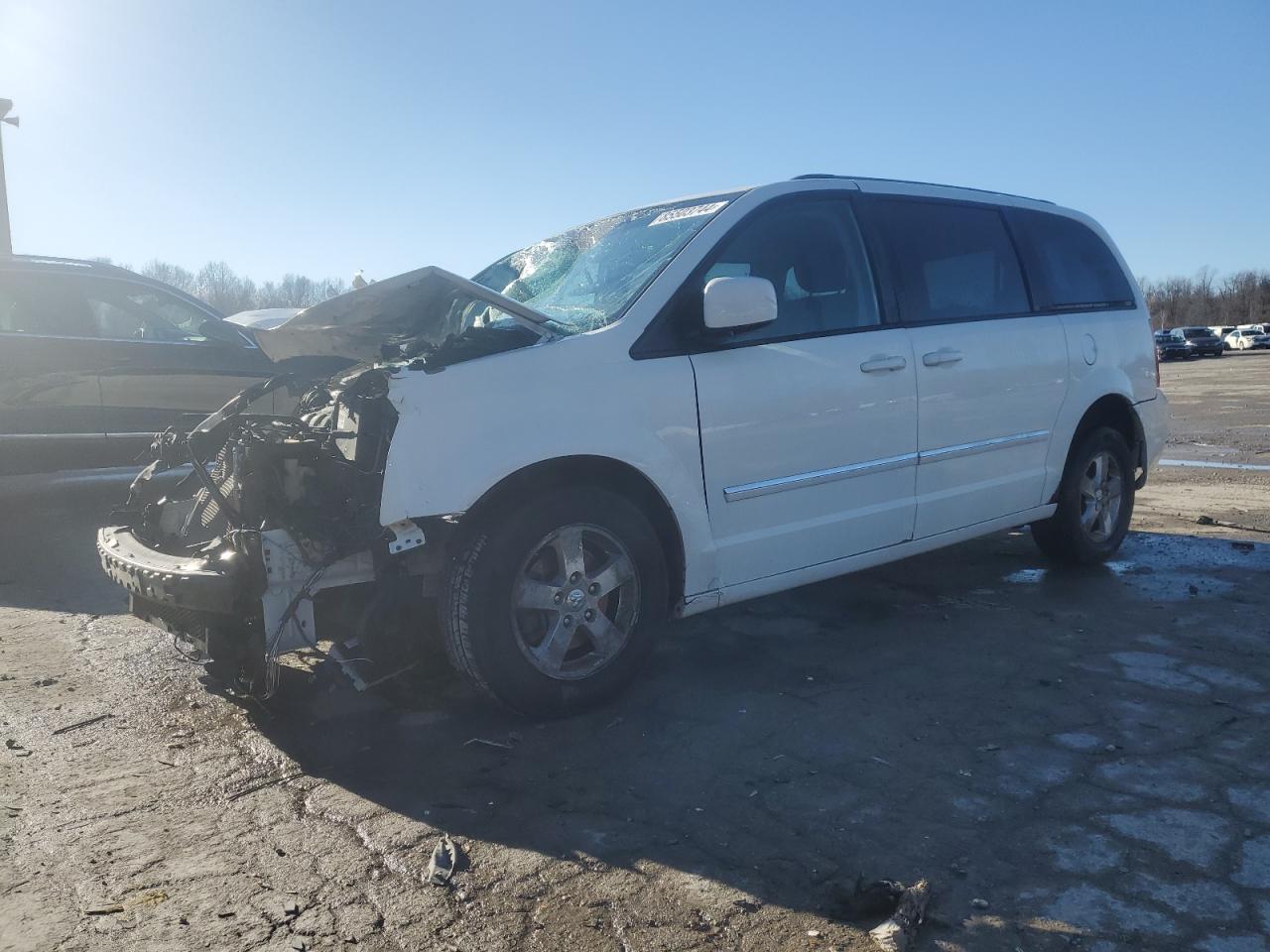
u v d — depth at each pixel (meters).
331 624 3.34
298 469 3.33
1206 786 2.95
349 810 2.89
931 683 3.84
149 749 3.35
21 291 6.73
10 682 4.00
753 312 3.62
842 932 2.28
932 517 4.50
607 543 3.53
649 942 2.25
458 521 3.28
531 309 3.65
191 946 2.25
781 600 5.05
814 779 3.04
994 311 4.86
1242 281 110.62
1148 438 5.74
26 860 2.63
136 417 7.04
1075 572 5.52
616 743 3.33
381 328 3.93
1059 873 2.51
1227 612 4.70
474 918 2.35
